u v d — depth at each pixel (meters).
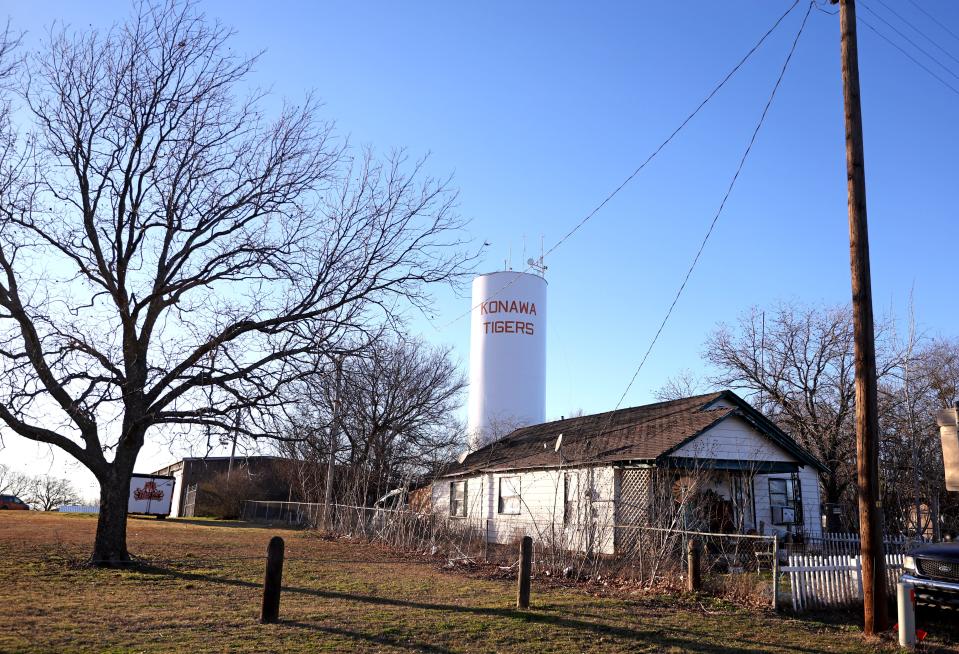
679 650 9.14
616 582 14.28
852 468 29.69
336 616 10.19
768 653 9.20
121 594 11.70
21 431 14.45
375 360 17.42
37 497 91.50
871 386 10.92
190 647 8.12
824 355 30.72
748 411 22.14
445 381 40.06
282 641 8.58
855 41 11.86
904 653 9.51
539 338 45.97
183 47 16.31
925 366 30.28
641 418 25.09
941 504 29.81
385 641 8.82
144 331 16.08
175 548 19.66
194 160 16.36
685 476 20.25
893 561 13.35
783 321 43.53
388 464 35.59
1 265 14.28
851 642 10.02
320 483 36.53
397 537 22.27
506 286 45.59
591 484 20.38
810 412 30.56
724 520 20.22
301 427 16.89
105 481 15.42
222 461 56.72
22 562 15.00
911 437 28.08
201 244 16.56
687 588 13.34
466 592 12.85
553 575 15.25
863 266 11.17
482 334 45.69
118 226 15.71
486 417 44.34
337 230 17.30
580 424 28.84
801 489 22.97
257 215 16.83
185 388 15.73
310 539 25.53
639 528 15.34
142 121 15.90
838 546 22.08
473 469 29.36
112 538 15.25
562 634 9.62
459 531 24.11
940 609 11.49
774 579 12.12
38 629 8.72
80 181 15.47
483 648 8.73
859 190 11.40
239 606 10.84
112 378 14.73
